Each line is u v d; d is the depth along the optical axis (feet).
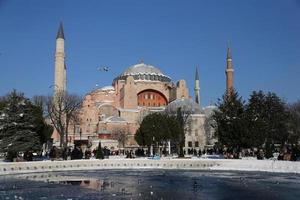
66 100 307.17
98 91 491.31
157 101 499.10
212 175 134.21
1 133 179.01
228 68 374.43
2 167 133.59
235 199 79.10
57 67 378.12
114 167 166.20
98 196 81.41
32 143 179.32
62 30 387.55
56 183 107.24
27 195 82.74
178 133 301.02
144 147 344.90
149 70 510.99
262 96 249.55
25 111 188.24
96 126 418.10
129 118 446.19
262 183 107.96
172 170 158.61
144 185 103.19
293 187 98.78
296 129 262.88
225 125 208.23
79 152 187.21
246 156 220.64
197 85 528.22
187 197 81.41
